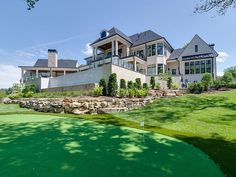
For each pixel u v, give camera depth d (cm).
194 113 1183
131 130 827
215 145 630
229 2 979
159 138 705
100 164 439
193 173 412
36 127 845
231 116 1086
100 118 1132
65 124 923
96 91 1636
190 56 2959
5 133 729
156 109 1334
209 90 2158
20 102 1834
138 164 447
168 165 449
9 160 453
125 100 1446
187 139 703
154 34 3116
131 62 2695
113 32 2861
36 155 489
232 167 451
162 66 2872
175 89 2244
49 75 3756
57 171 396
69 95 1816
